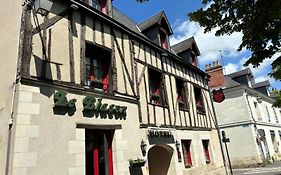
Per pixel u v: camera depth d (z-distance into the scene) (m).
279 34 2.86
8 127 4.07
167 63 8.97
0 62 4.76
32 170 3.96
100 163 5.45
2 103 4.35
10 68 4.47
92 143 5.38
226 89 17.17
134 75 7.01
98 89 5.95
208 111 11.01
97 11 6.14
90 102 5.14
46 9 4.48
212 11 2.99
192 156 8.73
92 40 5.92
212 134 10.67
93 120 5.22
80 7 5.79
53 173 4.23
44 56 4.73
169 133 7.66
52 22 5.09
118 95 6.14
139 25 9.82
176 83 9.56
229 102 17.02
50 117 4.45
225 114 17.02
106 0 7.17
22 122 4.03
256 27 2.87
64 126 4.63
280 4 2.55
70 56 5.24
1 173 3.89
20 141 3.93
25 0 4.70
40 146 4.16
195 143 9.10
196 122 9.66
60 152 4.43
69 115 4.78
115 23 6.66
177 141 7.98
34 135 4.13
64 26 5.34
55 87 4.70
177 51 11.41
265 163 15.59
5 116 4.20
